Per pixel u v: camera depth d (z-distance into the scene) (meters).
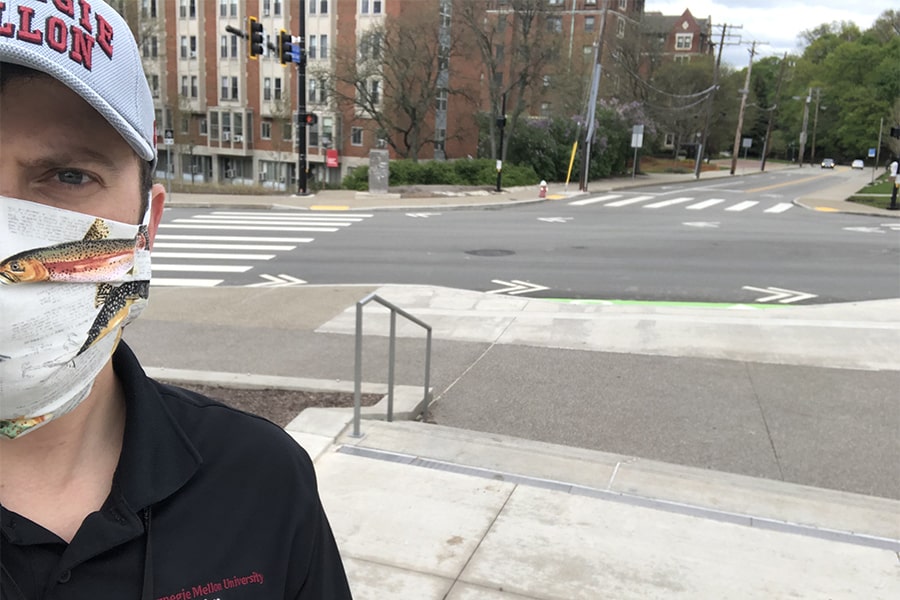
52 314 0.88
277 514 1.10
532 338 7.79
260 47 20.83
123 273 0.98
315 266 12.30
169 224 17.33
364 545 3.39
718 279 11.49
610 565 3.29
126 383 1.06
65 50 0.81
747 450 4.97
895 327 8.14
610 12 54.97
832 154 96.25
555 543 3.46
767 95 97.88
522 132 37.78
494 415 5.61
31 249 0.85
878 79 85.44
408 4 38.69
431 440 4.64
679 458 4.85
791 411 5.69
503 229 17.36
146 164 1.04
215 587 1.00
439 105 45.81
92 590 0.94
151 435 1.02
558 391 6.14
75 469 1.02
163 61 52.41
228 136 52.62
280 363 6.79
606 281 11.29
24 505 0.97
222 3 50.78
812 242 15.59
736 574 3.24
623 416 5.59
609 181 40.56
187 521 1.02
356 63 40.03
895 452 4.93
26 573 0.91
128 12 39.53
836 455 4.89
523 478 4.12
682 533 3.57
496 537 3.50
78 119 0.88
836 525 3.69
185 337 7.61
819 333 7.92
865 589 3.14
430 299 9.65
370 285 10.55
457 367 6.77
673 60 63.00
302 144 25.16
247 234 15.82
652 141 50.22
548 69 43.38
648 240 15.66
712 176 52.44
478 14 36.88
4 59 0.77
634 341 7.66
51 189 0.91
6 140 0.86
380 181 25.81
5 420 0.90
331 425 4.76
